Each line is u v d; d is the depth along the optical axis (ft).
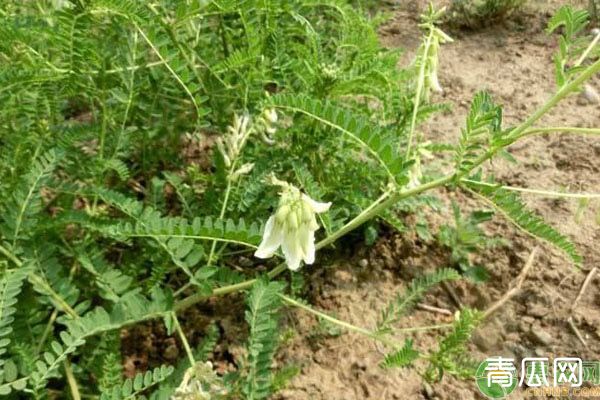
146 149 0.98
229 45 1.01
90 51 0.78
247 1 0.83
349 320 0.89
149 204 0.89
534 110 1.28
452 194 1.08
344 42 1.03
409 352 0.69
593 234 1.01
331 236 0.75
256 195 0.84
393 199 0.72
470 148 0.66
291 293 0.85
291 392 0.80
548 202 1.06
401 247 0.98
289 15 1.04
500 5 1.59
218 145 0.78
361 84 0.92
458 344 0.69
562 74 0.64
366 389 0.81
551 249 0.99
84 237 0.78
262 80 0.93
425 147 0.91
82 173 0.81
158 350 0.83
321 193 0.83
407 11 1.73
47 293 0.65
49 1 0.95
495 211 1.05
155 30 0.77
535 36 1.57
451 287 0.94
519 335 0.89
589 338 0.87
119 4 0.73
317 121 0.86
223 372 0.82
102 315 0.62
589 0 1.60
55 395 0.71
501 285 0.95
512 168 1.14
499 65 1.46
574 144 1.18
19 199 0.67
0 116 0.82
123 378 0.79
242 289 0.76
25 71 0.75
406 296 0.79
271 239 0.61
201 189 0.97
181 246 0.67
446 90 1.37
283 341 0.80
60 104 0.88
